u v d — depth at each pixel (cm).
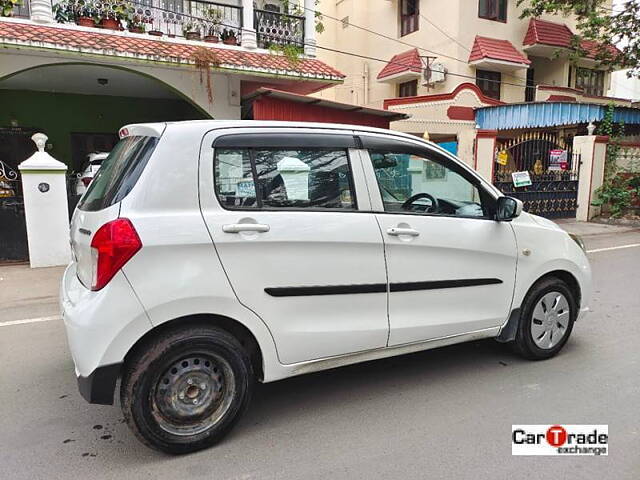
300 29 1216
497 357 407
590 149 1294
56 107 1344
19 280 684
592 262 802
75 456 274
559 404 325
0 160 1277
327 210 303
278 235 282
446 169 356
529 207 1265
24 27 895
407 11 1800
